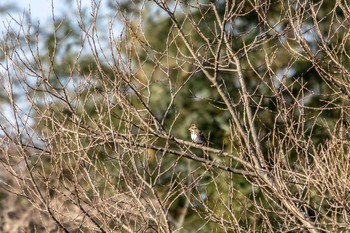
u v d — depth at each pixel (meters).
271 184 22.17
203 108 37.75
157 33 37.44
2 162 21.42
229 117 37.66
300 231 22.73
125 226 21.67
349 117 26.84
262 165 23.25
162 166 33.97
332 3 35.19
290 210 22.08
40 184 24.53
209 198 32.75
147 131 22.36
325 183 21.05
